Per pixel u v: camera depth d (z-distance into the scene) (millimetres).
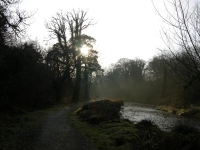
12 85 21844
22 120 15516
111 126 12984
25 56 20078
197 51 4918
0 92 19266
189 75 5195
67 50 37125
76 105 33781
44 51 35688
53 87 36438
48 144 9328
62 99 41312
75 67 39000
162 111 30891
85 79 51562
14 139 9992
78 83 42094
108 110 21906
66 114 21031
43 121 15680
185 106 28516
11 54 17594
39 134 11219
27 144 9258
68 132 11883
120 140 9547
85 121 16078
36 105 26766
